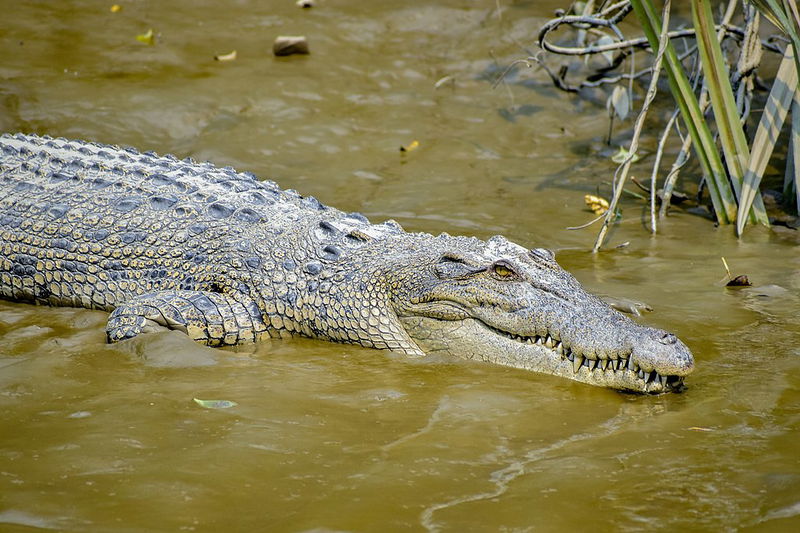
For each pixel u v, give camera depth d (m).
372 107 38.12
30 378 17.30
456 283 19.14
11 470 13.38
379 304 20.14
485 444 14.70
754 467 13.70
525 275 18.75
